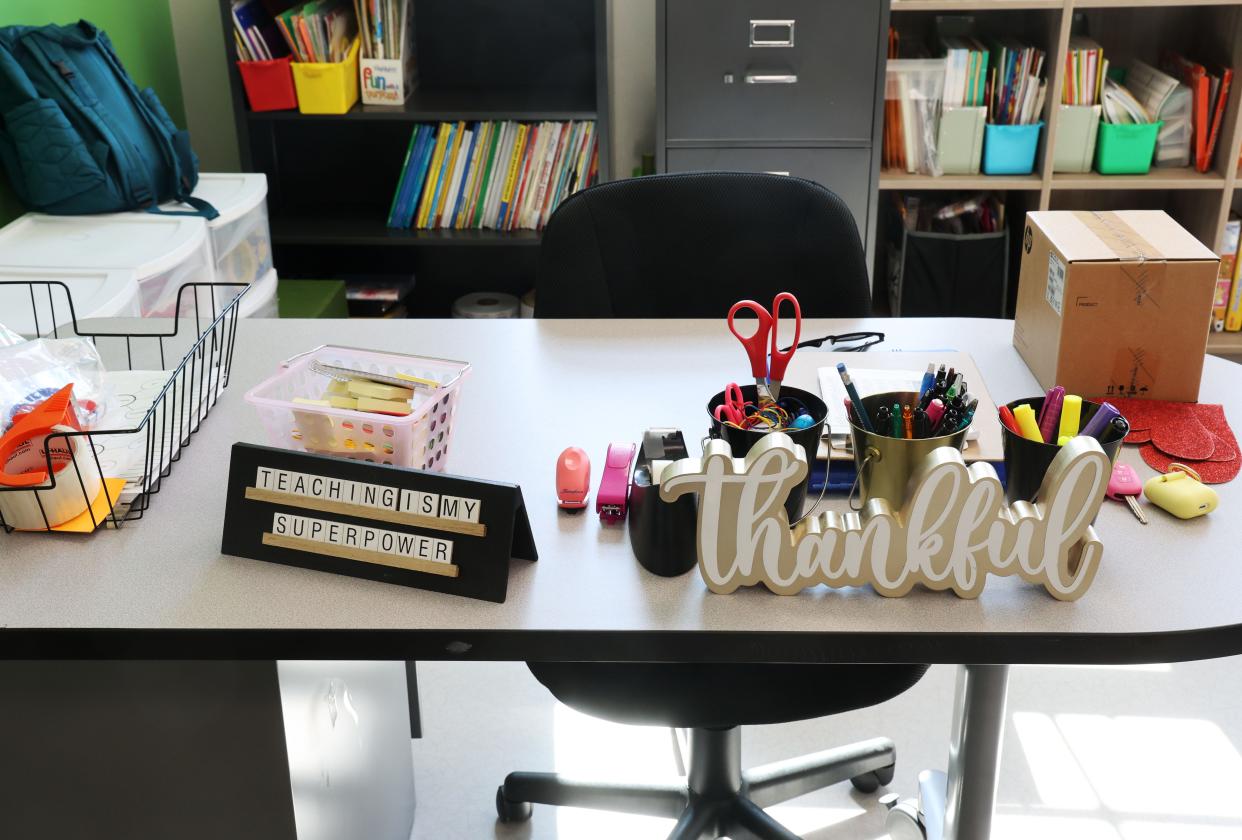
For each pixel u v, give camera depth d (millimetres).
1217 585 1003
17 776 1186
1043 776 1838
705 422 1298
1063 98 3035
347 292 3217
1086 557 971
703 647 970
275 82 2957
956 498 957
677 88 2920
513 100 3125
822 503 1148
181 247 2227
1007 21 3191
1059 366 1306
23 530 1103
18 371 1126
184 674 1132
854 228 1684
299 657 982
